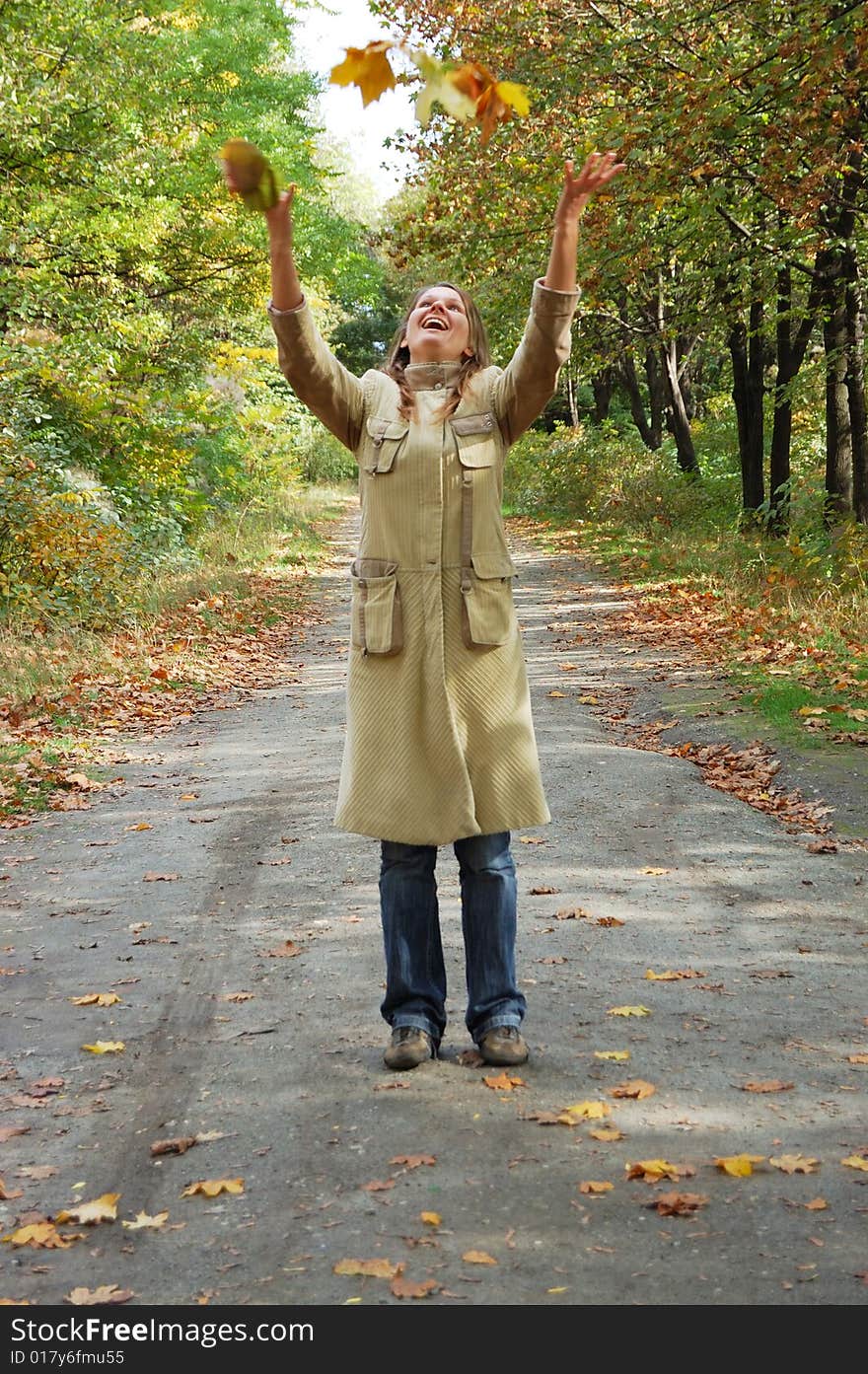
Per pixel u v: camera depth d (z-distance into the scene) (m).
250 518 23.94
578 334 21.28
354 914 4.82
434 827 3.27
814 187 11.02
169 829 6.32
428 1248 2.50
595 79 12.30
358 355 52.31
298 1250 2.52
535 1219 2.59
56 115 15.70
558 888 5.06
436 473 3.26
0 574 12.05
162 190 20.09
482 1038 3.37
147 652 11.80
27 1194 2.82
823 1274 2.38
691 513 22.42
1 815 6.71
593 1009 3.77
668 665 10.71
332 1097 3.21
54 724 8.97
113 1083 3.41
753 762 7.09
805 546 14.29
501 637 3.31
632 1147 2.88
